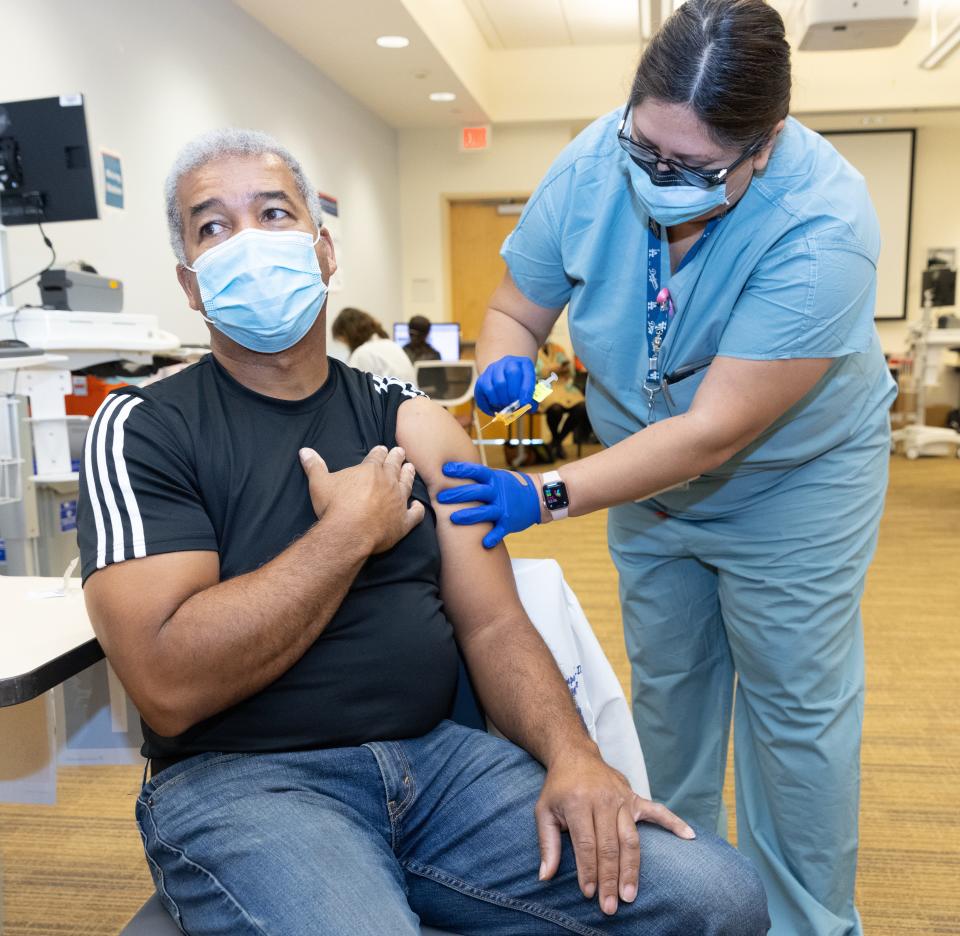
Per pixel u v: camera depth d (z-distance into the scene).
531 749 0.98
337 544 0.89
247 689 0.87
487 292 8.81
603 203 1.22
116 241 3.78
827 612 1.28
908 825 1.84
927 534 4.56
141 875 1.68
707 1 0.96
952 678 2.60
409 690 0.97
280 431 1.00
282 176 1.03
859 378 1.26
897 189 8.66
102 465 0.89
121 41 3.80
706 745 1.55
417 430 1.09
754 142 0.98
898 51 7.41
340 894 0.75
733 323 1.13
